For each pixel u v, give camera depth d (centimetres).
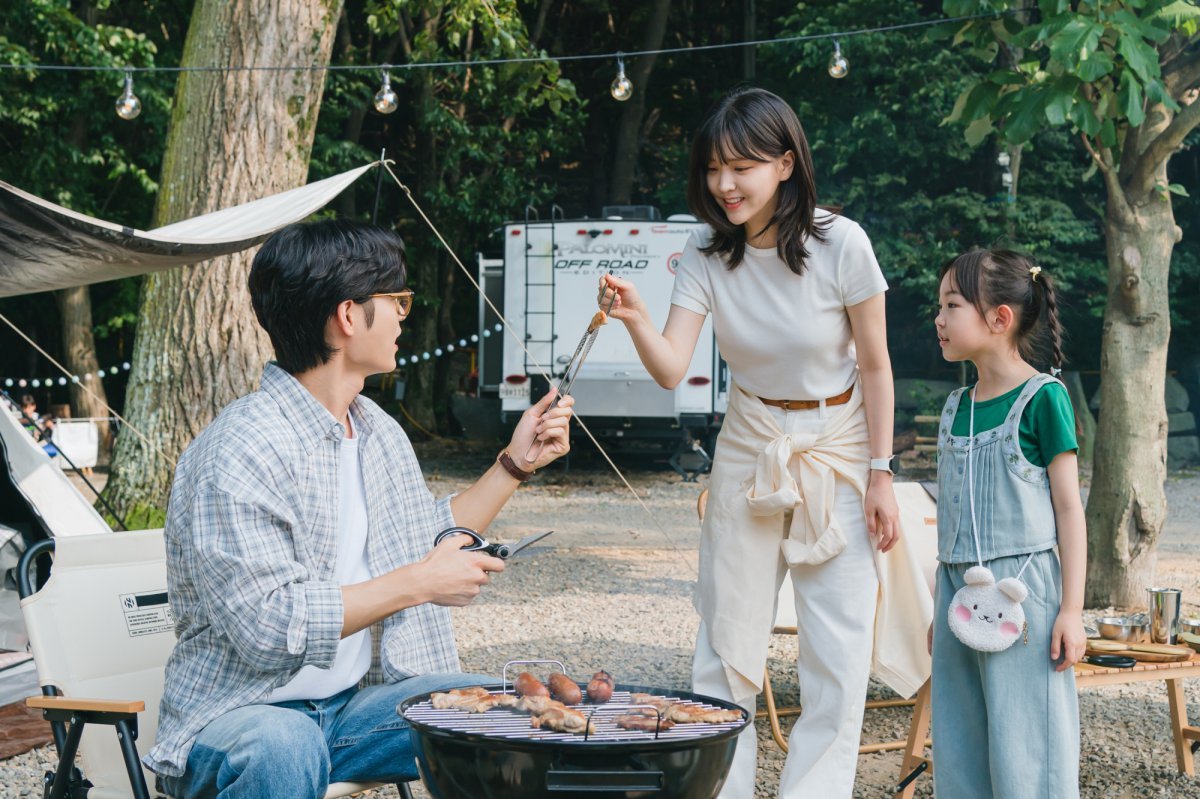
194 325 806
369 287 230
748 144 283
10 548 489
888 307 1877
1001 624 276
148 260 556
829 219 300
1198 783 390
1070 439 278
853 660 302
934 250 1647
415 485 255
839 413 306
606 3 2048
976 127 635
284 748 212
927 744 421
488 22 1209
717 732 204
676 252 1328
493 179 1852
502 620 684
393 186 1928
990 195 1758
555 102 1230
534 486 1354
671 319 313
